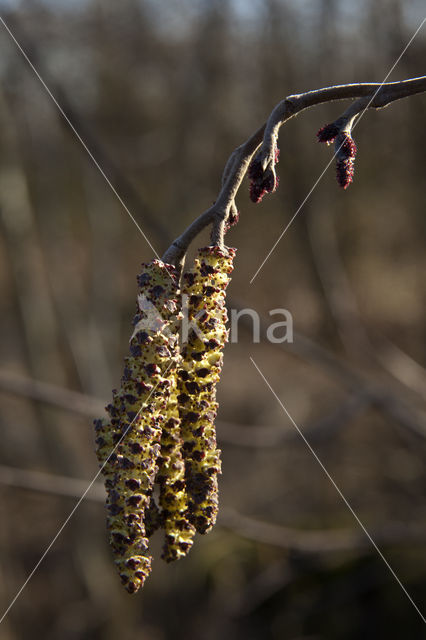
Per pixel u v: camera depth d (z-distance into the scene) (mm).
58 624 6453
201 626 6035
